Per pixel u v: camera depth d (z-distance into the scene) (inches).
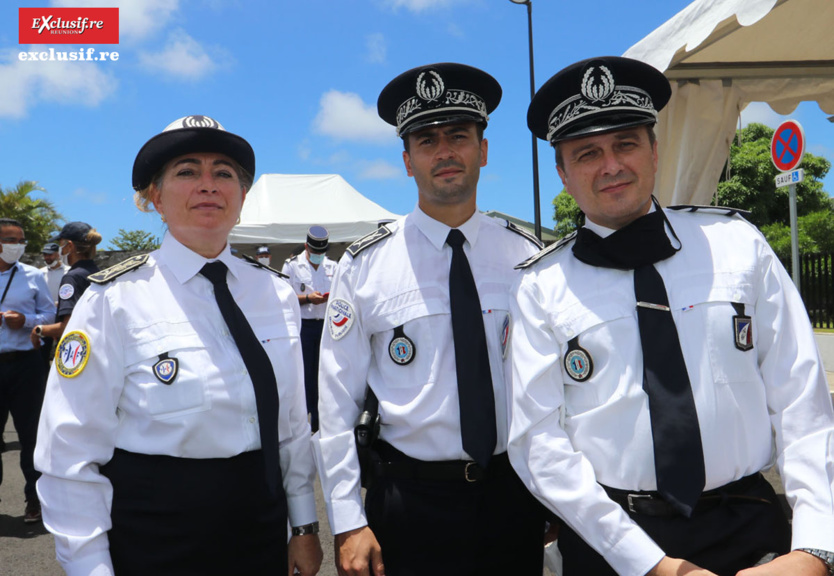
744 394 61.1
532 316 67.9
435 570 74.4
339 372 77.8
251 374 67.2
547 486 62.8
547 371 65.4
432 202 79.4
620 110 65.2
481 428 73.2
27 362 169.3
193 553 63.1
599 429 62.7
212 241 70.4
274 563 68.6
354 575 71.8
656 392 60.1
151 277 68.4
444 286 79.0
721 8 132.3
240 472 65.9
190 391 64.0
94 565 61.2
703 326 61.8
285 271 264.2
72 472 61.9
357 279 80.4
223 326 68.7
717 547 59.4
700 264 64.5
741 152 837.8
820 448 58.1
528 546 78.0
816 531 54.8
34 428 168.6
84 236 174.2
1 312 169.5
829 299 327.9
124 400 65.2
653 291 63.0
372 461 77.9
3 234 175.8
